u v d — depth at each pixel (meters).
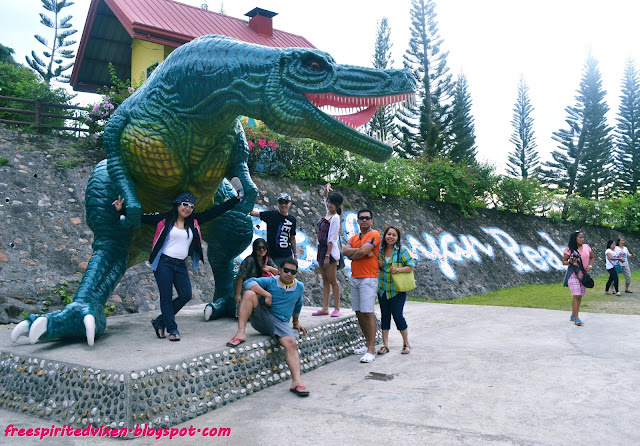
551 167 31.16
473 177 16.45
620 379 4.29
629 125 32.50
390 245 5.61
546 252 17.27
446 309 9.37
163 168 4.52
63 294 6.95
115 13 13.48
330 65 4.38
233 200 4.80
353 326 5.86
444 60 25.84
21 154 8.54
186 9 15.54
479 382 4.28
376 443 2.93
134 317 5.89
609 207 22.12
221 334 4.65
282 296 4.38
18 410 3.62
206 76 4.33
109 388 3.25
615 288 11.95
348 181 13.01
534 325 7.35
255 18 16.77
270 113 4.29
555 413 3.45
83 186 8.51
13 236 7.29
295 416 3.46
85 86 17.58
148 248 5.34
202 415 3.55
